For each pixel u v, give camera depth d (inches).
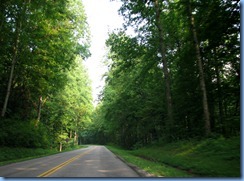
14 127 1176.2
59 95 1871.3
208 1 813.9
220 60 979.3
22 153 1068.5
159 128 1416.1
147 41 1149.7
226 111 1080.8
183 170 537.6
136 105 1626.5
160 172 486.6
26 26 1082.1
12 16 1091.3
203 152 639.8
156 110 1309.1
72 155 1167.6
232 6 783.7
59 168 589.6
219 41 878.4
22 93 1390.3
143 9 1049.5
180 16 1056.8
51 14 1067.9
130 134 2260.1
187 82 1052.5
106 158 935.7
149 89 1459.2
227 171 428.5
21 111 1421.0
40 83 1334.9
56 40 1224.8
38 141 1413.6
